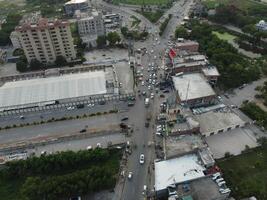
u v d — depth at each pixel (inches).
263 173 6722.4
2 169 7116.1
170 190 6117.1
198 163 6761.8
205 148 6993.1
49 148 7765.8
